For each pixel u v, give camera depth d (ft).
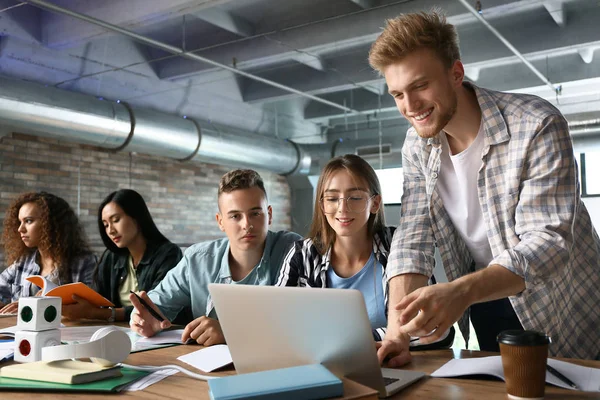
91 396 3.30
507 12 15.84
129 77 22.35
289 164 26.35
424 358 4.31
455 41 4.40
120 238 9.03
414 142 5.36
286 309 3.29
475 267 5.79
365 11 16.88
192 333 5.10
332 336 3.21
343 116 24.59
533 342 3.00
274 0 17.16
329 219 5.79
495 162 4.72
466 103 4.75
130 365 4.07
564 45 16.51
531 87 18.65
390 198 19.75
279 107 25.55
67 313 7.16
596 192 18.16
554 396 3.12
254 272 7.18
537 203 4.27
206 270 7.34
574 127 18.88
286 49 18.98
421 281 4.91
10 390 3.42
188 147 23.52
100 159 22.15
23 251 10.11
